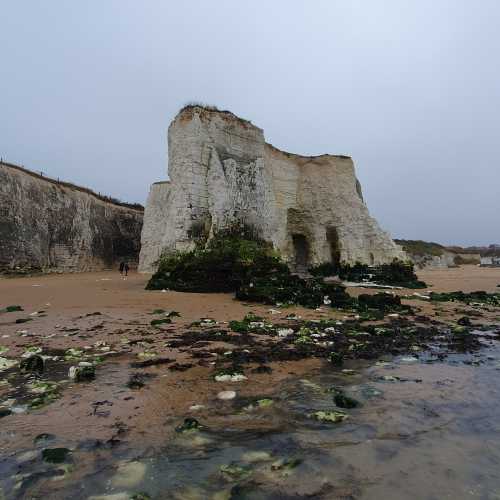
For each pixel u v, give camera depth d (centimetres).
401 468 339
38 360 602
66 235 3519
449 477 325
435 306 1501
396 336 898
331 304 1412
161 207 3712
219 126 2180
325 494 300
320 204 2847
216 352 713
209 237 1933
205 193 2025
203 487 308
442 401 499
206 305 1351
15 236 2894
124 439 384
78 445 371
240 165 2216
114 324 973
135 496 292
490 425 429
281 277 1745
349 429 414
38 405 463
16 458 346
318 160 2916
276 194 2698
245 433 402
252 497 295
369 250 2862
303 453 362
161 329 920
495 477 327
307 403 485
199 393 512
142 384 540
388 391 533
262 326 974
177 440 384
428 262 7062
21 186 3119
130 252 4528
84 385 538
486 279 3291
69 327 930
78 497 291
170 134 2161
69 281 2397
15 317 1066
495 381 582
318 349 751
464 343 836
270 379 573
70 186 3894
